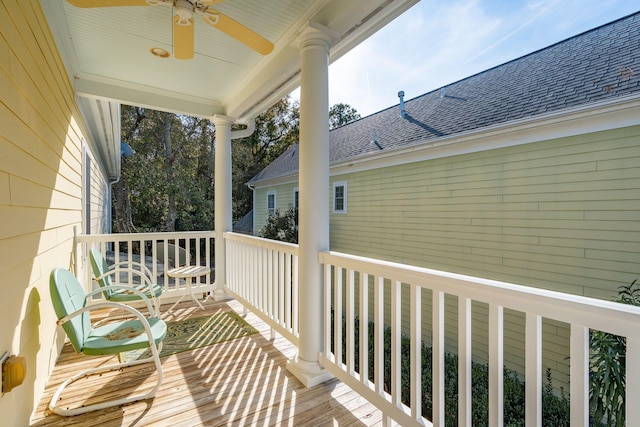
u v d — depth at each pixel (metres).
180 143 13.91
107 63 3.05
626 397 0.85
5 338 1.37
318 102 2.15
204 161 14.52
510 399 3.38
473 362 4.31
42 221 1.97
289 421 1.77
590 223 3.54
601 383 2.49
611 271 3.37
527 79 5.09
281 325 2.66
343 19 2.03
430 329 4.92
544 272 3.90
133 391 2.04
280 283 2.71
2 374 1.29
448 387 3.62
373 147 6.47
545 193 3.90
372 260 1.77
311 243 2.18
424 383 3.77
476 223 4.63
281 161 11.38
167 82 3.48
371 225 6.48
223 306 3.85
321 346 2.22
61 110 2.56
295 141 16.48
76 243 3.26
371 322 5.51
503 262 4.30
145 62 3.03
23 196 1.62
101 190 7.62
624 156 3.30
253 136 15.78
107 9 2.25
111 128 5.10
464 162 4.80
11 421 1.43
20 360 1.34
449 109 6.00
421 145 5.18
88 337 1.98
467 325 1.27
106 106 4.10
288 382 2.17
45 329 2.07
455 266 4.90
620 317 0.86
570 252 3.68
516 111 4.36
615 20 4.66
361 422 1.78
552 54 5.20
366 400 1.96
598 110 3.36
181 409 1.87
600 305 0.90
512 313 3.96
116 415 1.81
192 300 4.07
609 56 4.14
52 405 1.85
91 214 5.06
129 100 3.57
